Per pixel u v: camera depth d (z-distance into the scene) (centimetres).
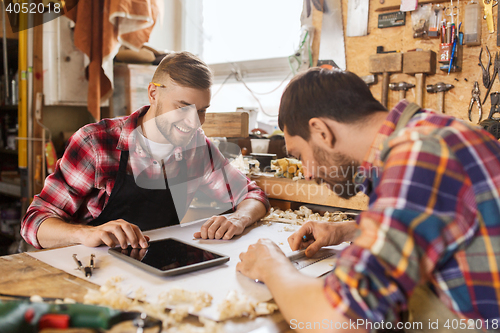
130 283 76
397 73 157
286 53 226
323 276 83
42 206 118
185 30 283
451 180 53
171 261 87
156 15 226
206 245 104
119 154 128
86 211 134
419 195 52
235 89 253
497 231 54
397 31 160
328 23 176
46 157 225
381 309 50
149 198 133
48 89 221
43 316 56
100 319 57
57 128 240
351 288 50
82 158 124
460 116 147
